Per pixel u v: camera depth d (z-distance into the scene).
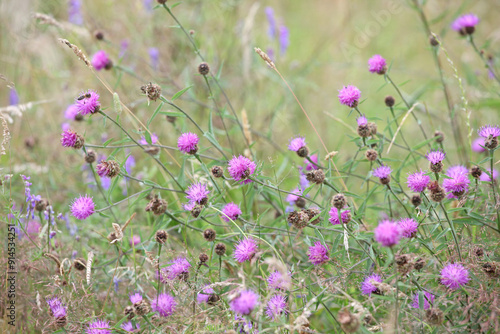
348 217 3.82
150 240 4.16
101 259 4.56
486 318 3.48
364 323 3.44
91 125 6.32
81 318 3.87
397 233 3.06
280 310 3.47
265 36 8.38
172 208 5.51
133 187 5.66
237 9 7.88
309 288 3.80
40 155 6.19
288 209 4.88
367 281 3.58
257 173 4.02
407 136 7.00
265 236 4.56
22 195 5.44
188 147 4.17
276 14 9.47
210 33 7.42
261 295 3.64
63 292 4.00
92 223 5.27
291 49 9.30
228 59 7.34
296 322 3.30
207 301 3.83
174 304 3.70
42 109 6.61
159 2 5.07
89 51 7.27
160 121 6.39
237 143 6.58
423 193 3.86
